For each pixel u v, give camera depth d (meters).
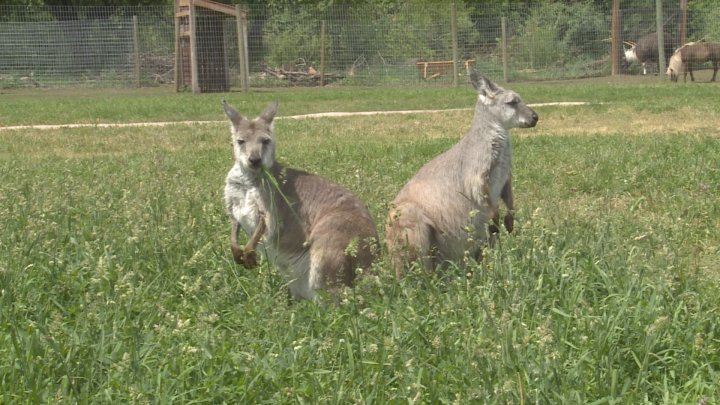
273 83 35.75
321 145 16.59
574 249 7.00
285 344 5.55
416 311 5.97
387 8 39.03
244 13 31.69
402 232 7.44
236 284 7.00
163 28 37.50
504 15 38.47
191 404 5.00
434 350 5.40
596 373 5.14
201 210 8.98
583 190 11.55
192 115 23.12
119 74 36.47
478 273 6.52
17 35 35.78
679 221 8.44
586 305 5.96
